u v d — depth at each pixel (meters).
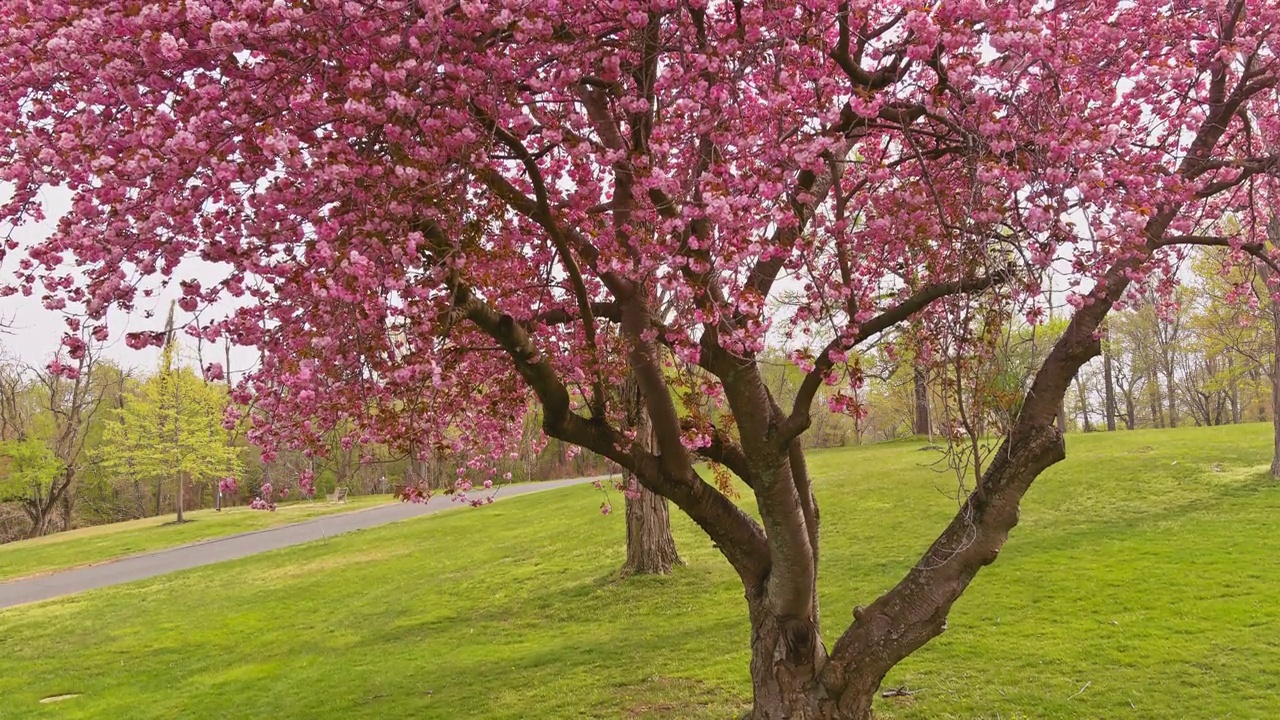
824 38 3.93
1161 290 5.79
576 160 4.13
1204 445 18.78
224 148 3.19
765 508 4.80
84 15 3.06
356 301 3.25
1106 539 11.92
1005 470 4.69
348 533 24.41
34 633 14.32
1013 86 3.91
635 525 12.84
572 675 8.52
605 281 4.52
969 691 6.93
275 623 13.22
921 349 4.65
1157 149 4.77
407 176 3.14
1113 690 6.71
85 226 3.34
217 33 2.86
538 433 7.66
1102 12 4.86
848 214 5.20
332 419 4.77
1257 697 6.36
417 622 12.00
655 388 4.77
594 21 4.00
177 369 32.41
